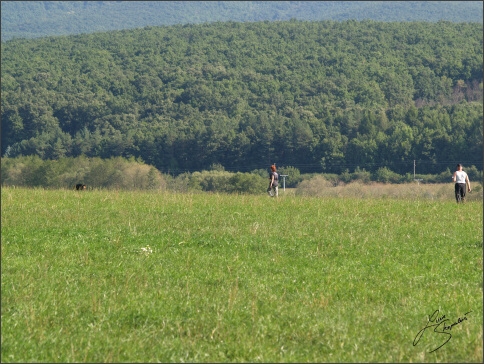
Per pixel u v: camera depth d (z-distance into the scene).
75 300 46.84
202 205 92.56
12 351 37.56
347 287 51.81
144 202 94.25
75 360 37.00
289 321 43.47
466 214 87.25
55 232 70.25
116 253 62.09
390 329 42.75
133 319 43.28
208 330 41.81
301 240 69.00
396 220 80.81
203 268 57.09
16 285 49.44
